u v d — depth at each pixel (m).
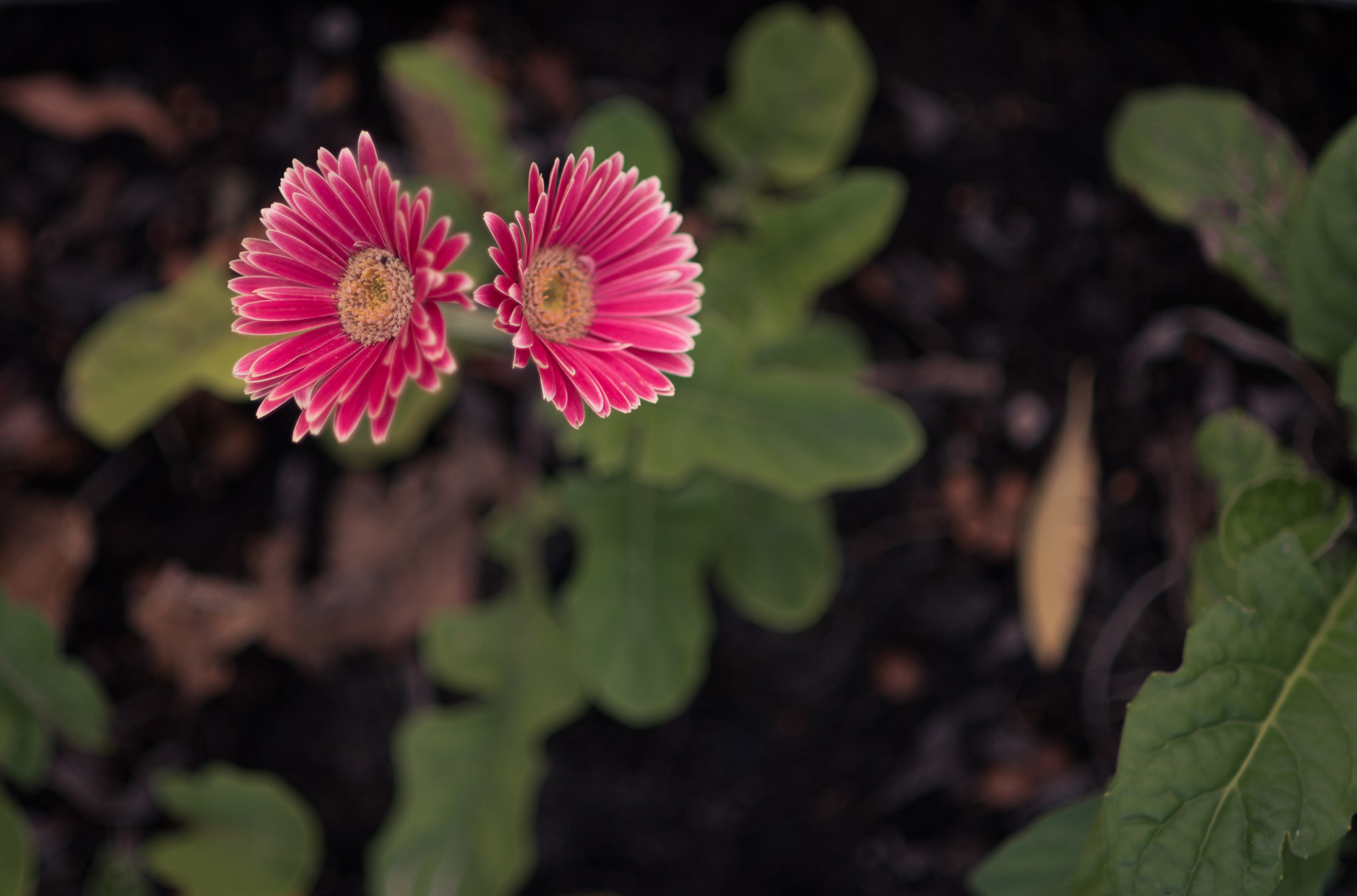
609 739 1.41
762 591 1.25
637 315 0.71
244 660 1.37
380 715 1.38
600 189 0.70
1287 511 0.88
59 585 1.34
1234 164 1.13
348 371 0.69
